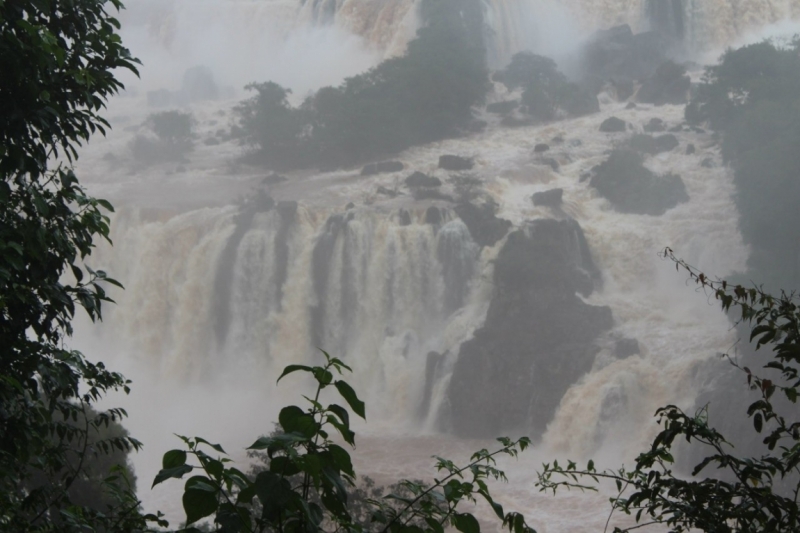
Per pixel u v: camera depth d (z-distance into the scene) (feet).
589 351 282.36
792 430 32.91
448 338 318.65
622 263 335.47
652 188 359.05
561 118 483.92
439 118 457.68
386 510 26.89
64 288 49.44
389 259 339.98
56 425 52.31
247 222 357.82
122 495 38.40
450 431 288.71
